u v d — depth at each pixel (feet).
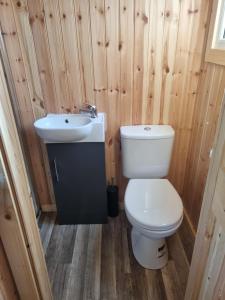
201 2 4.55
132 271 4.90
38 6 4.57
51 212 6.84
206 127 4.90
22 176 2.59
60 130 4.67
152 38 4.88
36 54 4.99
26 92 5.36
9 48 4.90
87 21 4.72
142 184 5.28
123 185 6.63
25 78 5.22
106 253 5.36
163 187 5.16
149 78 5.27
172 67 5.16
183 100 5.51
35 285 3.08
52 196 6.73
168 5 4.59
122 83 5.32
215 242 2.48
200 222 2.88
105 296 4.44
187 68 5.16
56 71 5.18
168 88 5.38
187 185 6.26
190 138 5.93
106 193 5.94
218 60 4.19
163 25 4.77
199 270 3.00
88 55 5.04
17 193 2.44
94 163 5.47
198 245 2.98
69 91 5.39
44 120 5.30
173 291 4.48
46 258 5.26
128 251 5.40
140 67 5.16
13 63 5.05
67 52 5.00
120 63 5.11
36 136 5.88
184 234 5.83
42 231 6.09
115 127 5.83
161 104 5.56
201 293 2.97
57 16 4.67
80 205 6.05
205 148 4.96
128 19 4.71
